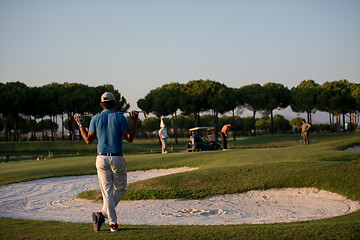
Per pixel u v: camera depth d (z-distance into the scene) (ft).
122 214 22.59
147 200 27.20
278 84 178.81
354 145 54.95
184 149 117.08
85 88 162.71
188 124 264.93
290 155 43.34
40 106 159.94
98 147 14.30
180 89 146.10
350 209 21.71
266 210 22.74
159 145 147.33
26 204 29.01
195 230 13.80
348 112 171.01
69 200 30.32
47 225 16.83
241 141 134.10
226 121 262.67
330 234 12.39
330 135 123.24
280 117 282.15
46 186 38.17
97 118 14.42
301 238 12.08
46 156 97.76
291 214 21.18
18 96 148.56
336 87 164.96
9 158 99.71
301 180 28.60
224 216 20.92
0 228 15.93
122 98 182.39
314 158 38.88
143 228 14.79
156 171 44.45
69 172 46.68
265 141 124.16
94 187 36.91
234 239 12.13
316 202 24.54
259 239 12.07
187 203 25.80
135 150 118.93
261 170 32.50
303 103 170.91
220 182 30.86
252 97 162.30
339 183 26.45
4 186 38.70
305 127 61.87
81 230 14.58
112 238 12.53
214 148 71.51
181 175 33.78
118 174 14.34
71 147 126.72
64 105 155.63
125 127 14.20
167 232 13.34
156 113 163.32
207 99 141.08
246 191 28.58
